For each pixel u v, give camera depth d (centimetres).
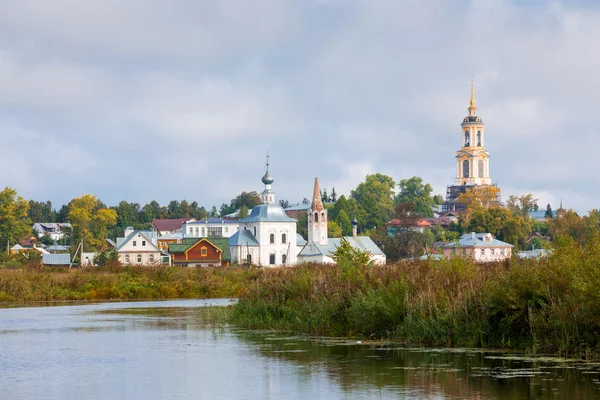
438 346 5466
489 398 4025
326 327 6419
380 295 6088
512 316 5184
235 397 4219
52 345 6184
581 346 4909
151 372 4950
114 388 4491
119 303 10669
